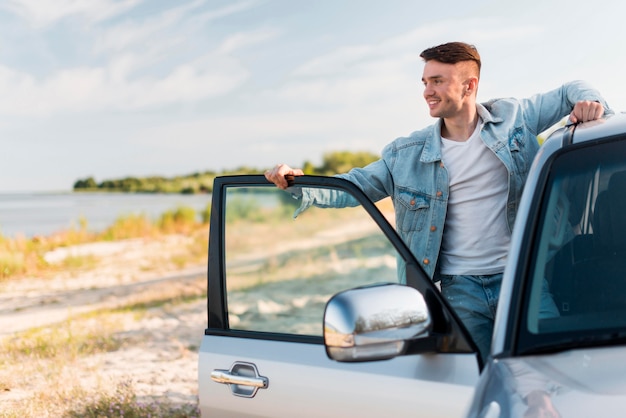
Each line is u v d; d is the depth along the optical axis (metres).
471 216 3.29
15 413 6.18
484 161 3.31
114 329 9.46
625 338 2.02
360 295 2.09
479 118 3.35
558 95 3.49
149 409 6.19
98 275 14.66
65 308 11.32
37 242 17.33
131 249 17.91
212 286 3.00
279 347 2.75
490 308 3.22
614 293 2.19
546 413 1.73
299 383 2.63
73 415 6.14
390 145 3.48
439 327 2.33
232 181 3.00
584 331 2.06
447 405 2.28
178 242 18.75
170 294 12.03
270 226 14.48
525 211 2.35
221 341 2.92
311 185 2.78
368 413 2.44
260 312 9.69
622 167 2.38
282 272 12.41
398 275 3.38
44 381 7.15
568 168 2.41
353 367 2.52
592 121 2.68
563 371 1.90
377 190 3.50
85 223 19.48
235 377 2.79
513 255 2.27
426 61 3.31
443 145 3.36
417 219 3.36
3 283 14.12
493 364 2.04
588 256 2.29
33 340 8.94
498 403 1.83
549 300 2.16
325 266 12.70
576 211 2.35
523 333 2.09
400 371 2.41
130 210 21.03
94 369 7.55
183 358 7.99
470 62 3.29
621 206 2.33
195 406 6.30
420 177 3.36
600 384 1.79
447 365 2.32
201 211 21.19
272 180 2.88
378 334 2.05
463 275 3.28
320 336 2.68
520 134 3.36
